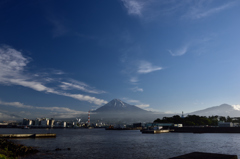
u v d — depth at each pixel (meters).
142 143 105.94
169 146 89.25
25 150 64.62
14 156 56.72
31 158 56.41
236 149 77.12
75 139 138.00
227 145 92.25
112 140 129.62
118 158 57.78
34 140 119.12
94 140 129.62
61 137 159.38
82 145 95.00
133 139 139.00
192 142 109.25
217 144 97.06
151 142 111.88
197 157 11.73
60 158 57.38
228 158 11.45
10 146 69.62
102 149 78.25
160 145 94.06
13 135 127.88
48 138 140.12
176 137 156.50
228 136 164.75
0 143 74.19
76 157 59.25
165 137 158.38
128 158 57.75
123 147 86.25
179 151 71.94
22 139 124.31
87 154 64.94
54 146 88.19
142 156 60.97
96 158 57.69
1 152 56.75
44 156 60.09
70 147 85.31
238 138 138.62
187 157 11.74
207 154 12.72
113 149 78.50
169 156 60.88
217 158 11.45
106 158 57.81
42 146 87.50
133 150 75.31
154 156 60.88
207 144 97.50
